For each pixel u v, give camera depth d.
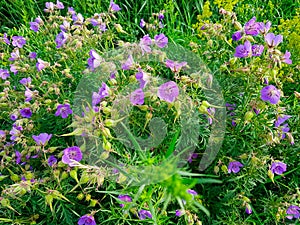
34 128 0.73
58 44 0.79
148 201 0.54
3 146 0.71
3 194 0.65
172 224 0.71
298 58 0.88
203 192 0.72
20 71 0.80
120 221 0.69
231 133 0.71
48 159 0.66
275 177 0.72
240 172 0.70
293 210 0.68
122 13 1.12
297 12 0.96
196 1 1.13
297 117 0.76
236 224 0.68
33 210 0.68
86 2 1.11
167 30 1.05
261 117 0.67
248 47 0.65
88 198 0.63
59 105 0.69
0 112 0.79
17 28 1.16
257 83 0.66
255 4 1.08
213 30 0.73
